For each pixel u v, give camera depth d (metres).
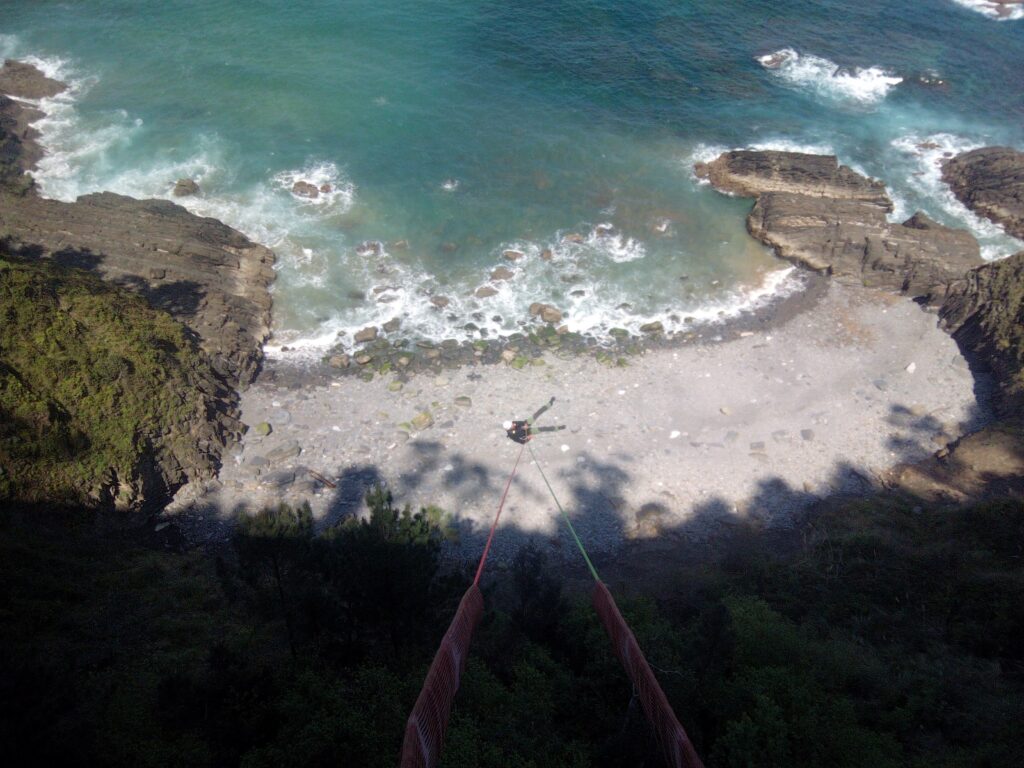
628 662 10.52
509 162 52.50
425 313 43.00
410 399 38.47
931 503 33.50
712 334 42.38
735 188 50.88
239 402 38.12
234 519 33.12
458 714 17.75
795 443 36.81
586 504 34.12
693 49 62.62
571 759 16.95
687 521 33.78
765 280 45.69
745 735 16.67
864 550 30.00
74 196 48.34
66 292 35.84
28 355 32.47
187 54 60.38
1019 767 17.31
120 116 54.72
